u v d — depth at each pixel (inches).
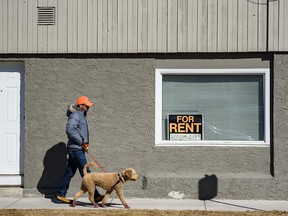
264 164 473.1
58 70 483.5
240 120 482.3
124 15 479.5
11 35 485.1
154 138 477.7
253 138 481.7
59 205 446.9
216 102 484.1
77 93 482.3
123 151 479.5
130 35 478.9
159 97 480.7
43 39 483.2
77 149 442.0
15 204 451.8
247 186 468.4
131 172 423.5
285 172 468.4
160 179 472.1
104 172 464.4
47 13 483.8
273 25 470.6
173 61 479.5
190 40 475.2
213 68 477.4
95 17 481.7
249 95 482.0
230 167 474.3
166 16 477.4
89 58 482.9
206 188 470.6
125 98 480.1
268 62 474.9
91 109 481.1
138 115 479.2
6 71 494.6
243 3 472.7
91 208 433.1
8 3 486.0
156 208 435.5
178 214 410.3
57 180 482.6
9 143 494.9
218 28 474.3
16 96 494.9
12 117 495.5
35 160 483.2
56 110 482.9
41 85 484.1
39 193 481.1
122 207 438.9
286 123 469.4
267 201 465.7
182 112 484.4
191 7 476.1
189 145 476.4
